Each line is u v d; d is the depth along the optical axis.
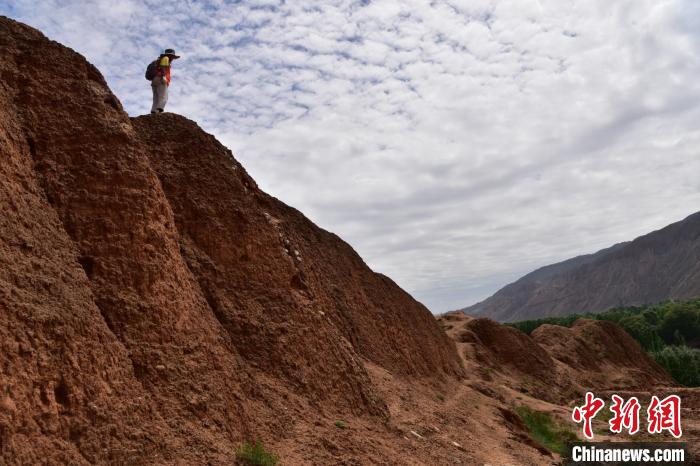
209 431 8.24
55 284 7.43
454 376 34.34
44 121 9.73
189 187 13.81
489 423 21.53
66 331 6.96
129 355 8.33
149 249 9.67
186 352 9.24
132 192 9.88
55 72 10.48
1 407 5.62
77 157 9.70
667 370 69.38
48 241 8.20
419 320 34.75
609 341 63.16
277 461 8.58
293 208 27.53
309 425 10.71
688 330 103.12
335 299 24.27
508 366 47.97
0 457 5.31
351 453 10.28
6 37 10.45
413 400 19.12
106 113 10.55
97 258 8.95
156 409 7.89
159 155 14.21
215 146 15.48
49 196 9.06
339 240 30.80
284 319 13.12
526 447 19.27
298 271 15.18
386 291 32.75
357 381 14.02
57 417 6.29
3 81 9.62
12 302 6.49
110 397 7.19
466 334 49.25
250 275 13.48
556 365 52.50
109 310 8.59
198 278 12.47
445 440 14.97
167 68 16.45
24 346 6.28
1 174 8.01
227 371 9.85
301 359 12.68
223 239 13.42
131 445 6.86
